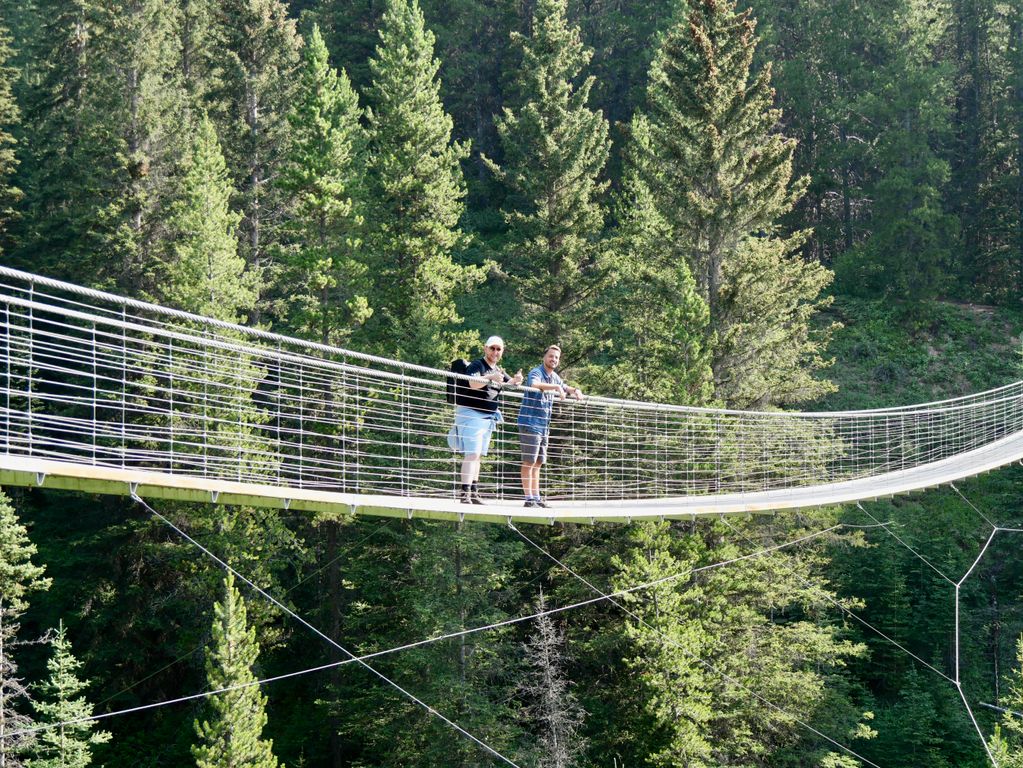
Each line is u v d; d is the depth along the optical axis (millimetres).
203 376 20891
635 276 22828
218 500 8266
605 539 21844
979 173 42438
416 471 10133
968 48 45844
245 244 30984
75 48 33938
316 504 8844
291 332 26828
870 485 17062
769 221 22438
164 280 27031
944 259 39156
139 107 28531
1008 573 29641
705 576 19922
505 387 10211
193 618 23750
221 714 17781
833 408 33312
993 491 31438
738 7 44500
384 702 21016
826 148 41875
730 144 22328
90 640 24391
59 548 25500
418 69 26328
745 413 15539
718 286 22641
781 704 19688
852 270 39094
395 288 25172
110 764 22531
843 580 27375
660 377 21562
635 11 47438
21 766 17406
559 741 19078
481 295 36656
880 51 42500
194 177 25172
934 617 27500
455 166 28828
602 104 47906
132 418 23531
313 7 50719
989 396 33844
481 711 19078
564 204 24906
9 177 37938
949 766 24625
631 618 19922
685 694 18469
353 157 29719
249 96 32406
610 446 18359
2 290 28250
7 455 6895
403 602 21703
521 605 23359
